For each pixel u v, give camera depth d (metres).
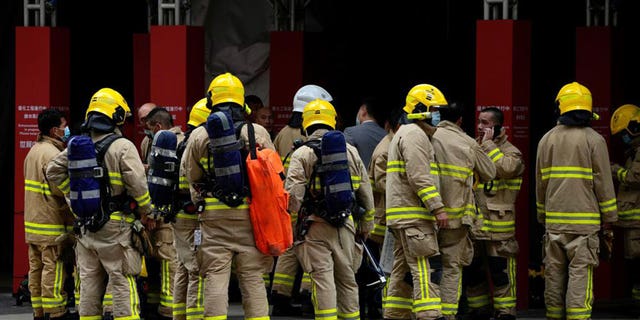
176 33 23.89
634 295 22.72
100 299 17.78
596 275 24.97
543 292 23.88
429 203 17.86
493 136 20.70
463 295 20.81
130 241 17.56
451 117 18.91
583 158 19.72
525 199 22.94
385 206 20.73
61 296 20.84
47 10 25.20
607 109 24.69
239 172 16.12
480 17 30.84
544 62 30.83
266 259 16.53
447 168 18.61
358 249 18.09
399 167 18.31
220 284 16.22
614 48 24.70
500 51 22.39
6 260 31.61
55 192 20.50
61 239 20.14
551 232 20.02
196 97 24.45
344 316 17.91
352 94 30.78
